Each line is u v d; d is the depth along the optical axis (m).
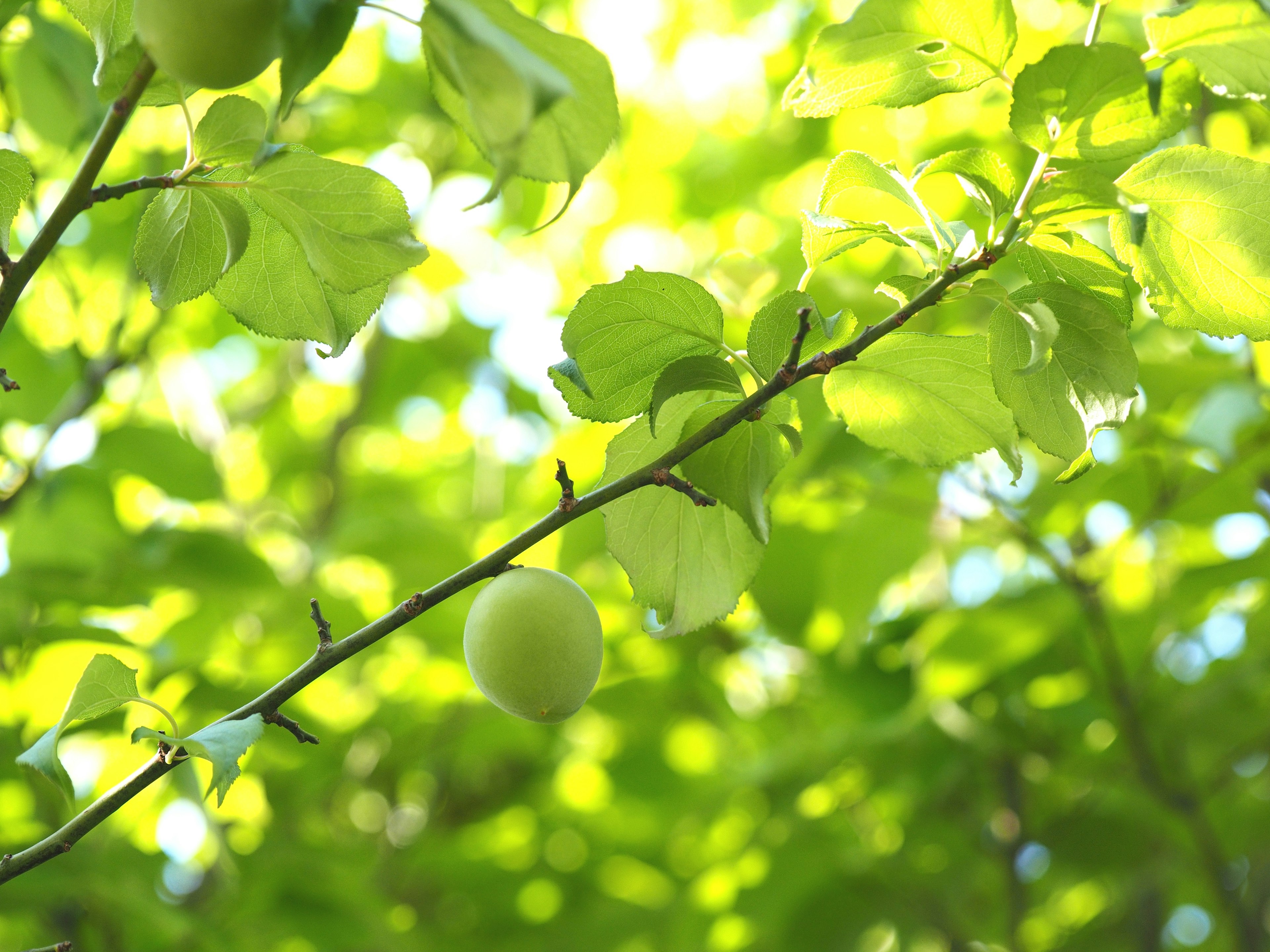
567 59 0.77
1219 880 1.31
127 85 0.78
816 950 1.47
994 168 0.81
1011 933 1.35
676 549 0.86
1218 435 1.04
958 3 0.80
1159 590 1.42
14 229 1.44
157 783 1.24
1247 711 1.34
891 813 1.45
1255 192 0.80
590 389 0.84
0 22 0.83
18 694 1.22
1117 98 0.80
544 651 0.82
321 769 1.42
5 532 1.38
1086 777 1.37
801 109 0.83
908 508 1.24
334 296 0.83
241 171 0.81
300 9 0.76
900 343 0.84
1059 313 0.82
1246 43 0.79
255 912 1.31
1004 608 1.16
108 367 1.28
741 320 1.19
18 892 1.05
